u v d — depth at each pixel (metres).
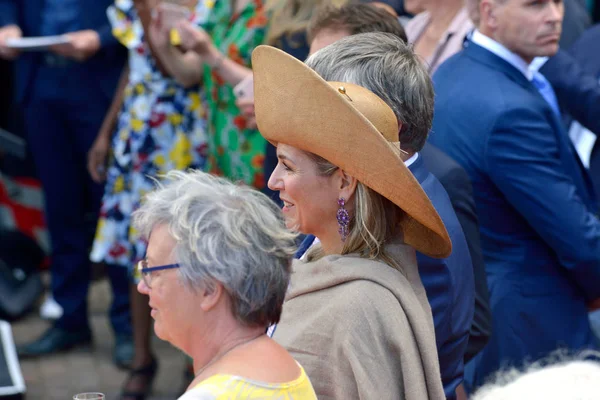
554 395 3.74
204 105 12.19
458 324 6.29
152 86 12.16
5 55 14.32
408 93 5.74
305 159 5.52
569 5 12.73
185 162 12.22
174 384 13.33
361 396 5.15
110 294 17.27
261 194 4.85
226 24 11.39
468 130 8.31
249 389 4.39
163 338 4.78
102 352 14.54
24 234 15.98
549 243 8.38
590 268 8.36
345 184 5.48
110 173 12.61
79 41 13.67
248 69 11.09
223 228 4.54
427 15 10.00
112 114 13.56
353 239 5.54
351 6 7.55
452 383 6.38
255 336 4.68
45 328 15.46
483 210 8.51
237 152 11.26
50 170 14.47
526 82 8.61
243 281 4.52
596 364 4.21
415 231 5.68
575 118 10.32
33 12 14.55
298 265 5.71
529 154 8.16
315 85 5.26
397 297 5.34
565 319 8.63
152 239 4.65
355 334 5.23
